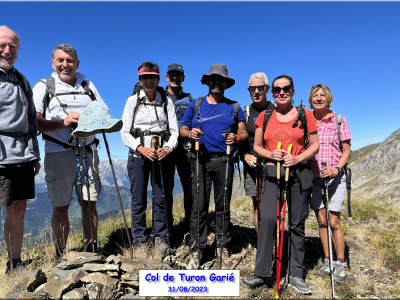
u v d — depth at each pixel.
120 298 2.76
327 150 3.73
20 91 3.33
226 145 3.90
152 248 4.11
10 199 3.21
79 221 5.58
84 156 3.46
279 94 3.33
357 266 4.22
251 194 4.37
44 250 4.13
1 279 3.21
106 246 4.77
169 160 4.37
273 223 3.26
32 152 3.40
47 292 2.63
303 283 3.29
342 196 3.73
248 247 4.71
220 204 4.02
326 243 3.88
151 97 4.22
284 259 4.27
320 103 3.78
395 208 9.05
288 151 3.24
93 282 2.82
